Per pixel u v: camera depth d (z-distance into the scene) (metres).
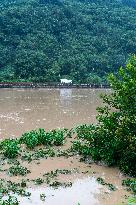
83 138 23.81
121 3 136.00
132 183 18.11
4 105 39.62
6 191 16.67
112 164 20.77
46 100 45.75
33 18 91.50
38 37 86.31
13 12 89.62
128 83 20.44
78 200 16.44
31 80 69.81
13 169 19.27
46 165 20.28
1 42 82.06
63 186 17.77
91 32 97.19
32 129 28.81
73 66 78.12
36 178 18.44
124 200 16.69
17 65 73.56
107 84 69.69
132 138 19.33
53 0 106.44
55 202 16.09
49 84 61.19
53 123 31.70
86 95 55.06
